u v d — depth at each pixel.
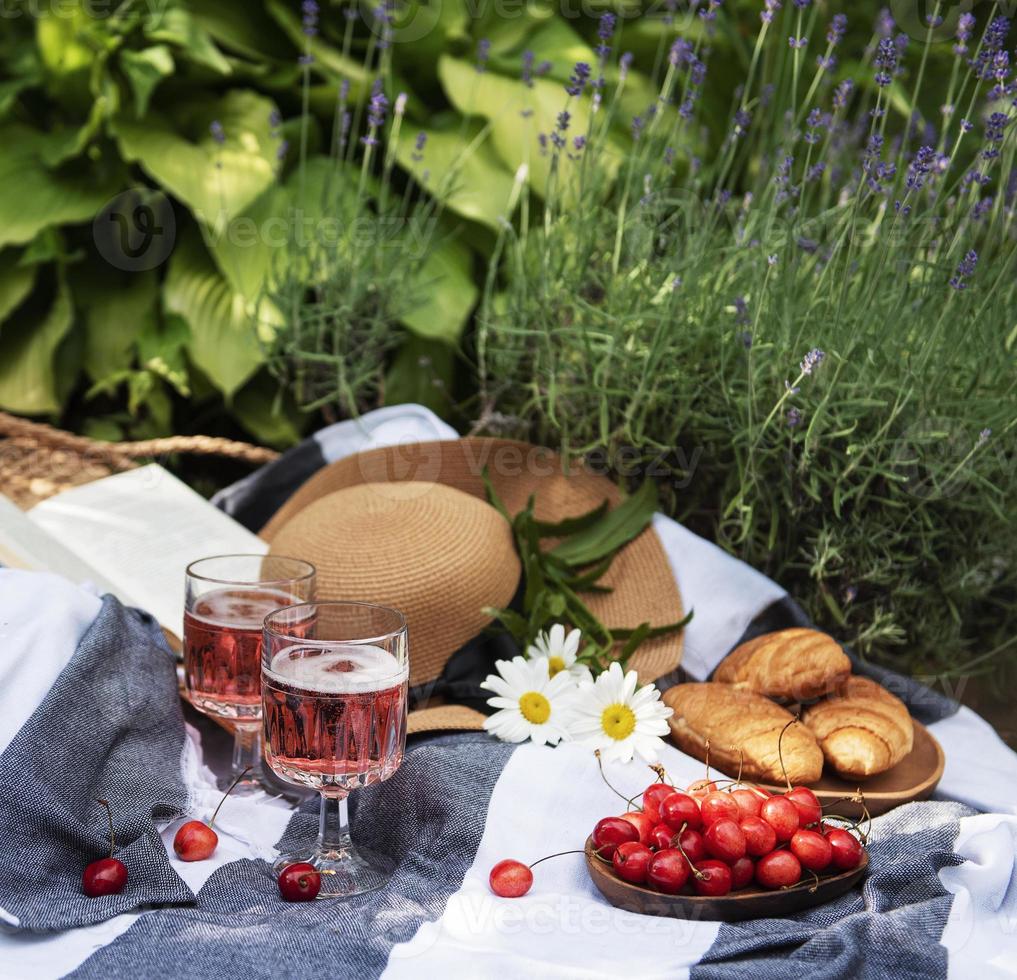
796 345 1.12
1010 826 0.87
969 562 1.21
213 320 1.77
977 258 1.08
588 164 1.40
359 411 1.59
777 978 0.70
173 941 0.73
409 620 1.06
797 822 0.82
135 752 0.92
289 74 1.90
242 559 1.01
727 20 1.87
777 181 1.21
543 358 1.31
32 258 1.79
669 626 1.14
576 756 0.91
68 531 1.16
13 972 0.70
